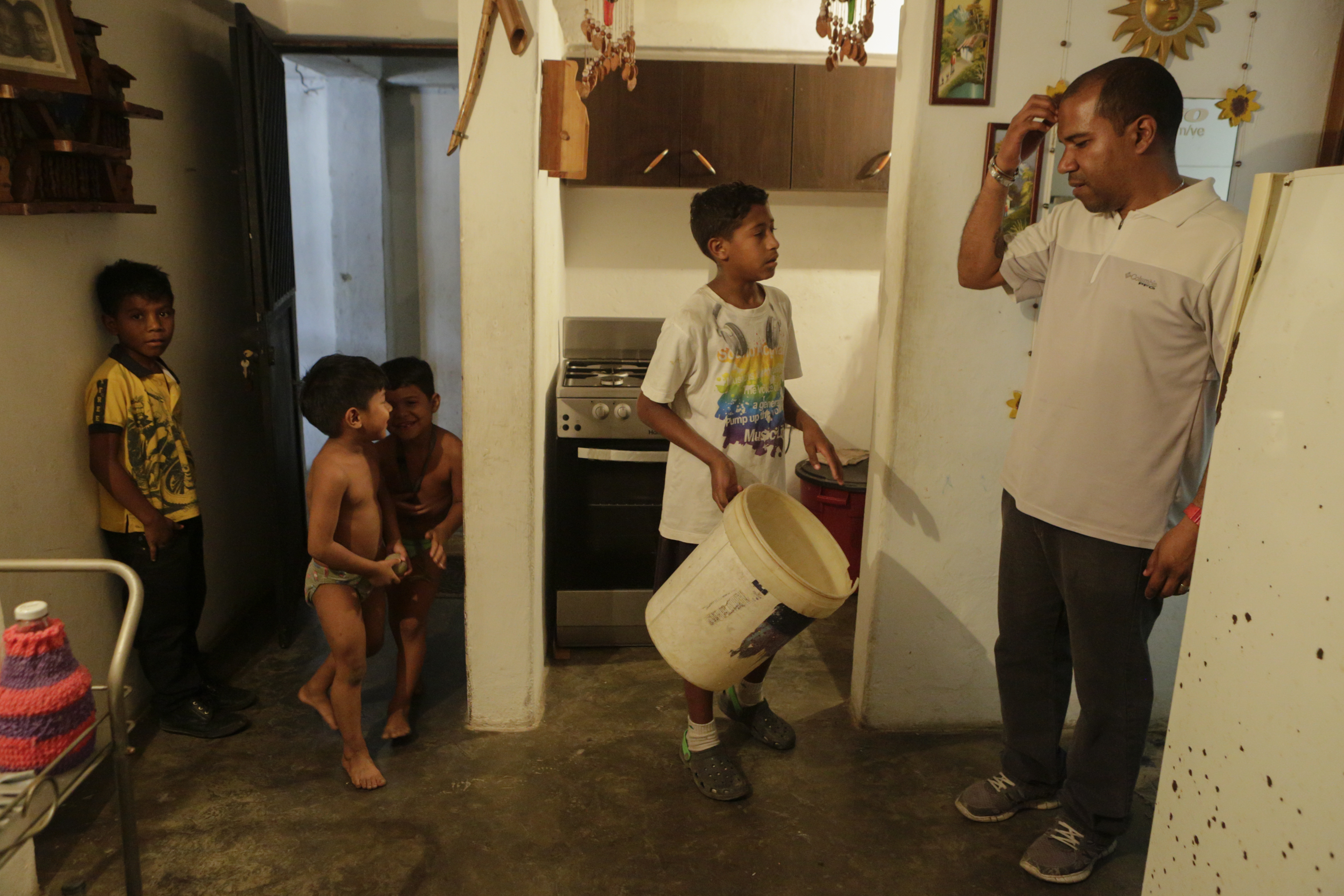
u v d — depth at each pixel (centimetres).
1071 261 185
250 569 329
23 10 184
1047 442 188
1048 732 212
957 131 217
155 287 226
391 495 244
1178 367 172
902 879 195
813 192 344
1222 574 129
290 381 316
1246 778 123
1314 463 111
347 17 313
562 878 193
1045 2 211
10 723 125
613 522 292
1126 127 168
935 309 226
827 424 369
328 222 428
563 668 288
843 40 213
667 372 216
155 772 227
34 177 193
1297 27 213
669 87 308
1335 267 108
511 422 231
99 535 230
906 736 250
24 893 169
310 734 247
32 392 203
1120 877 197
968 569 241
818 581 221
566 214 344
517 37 209
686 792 224
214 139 301
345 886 189
